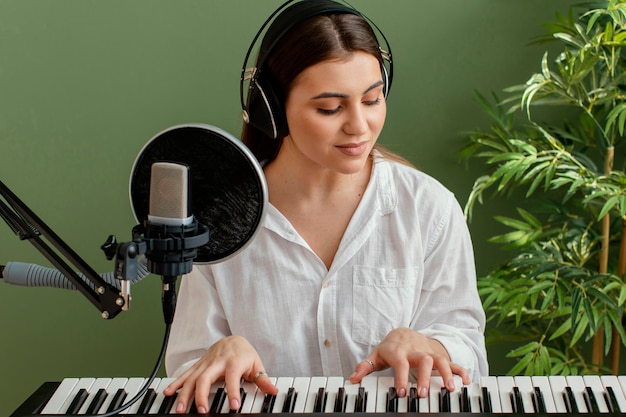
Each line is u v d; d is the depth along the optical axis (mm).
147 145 1228
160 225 1188
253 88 1534
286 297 1711
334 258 1712
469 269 1783
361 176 1756
